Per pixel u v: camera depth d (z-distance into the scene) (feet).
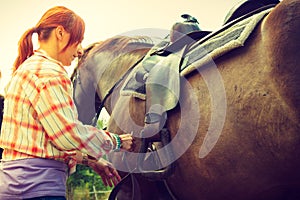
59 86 7.35
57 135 7.25
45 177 7.33
